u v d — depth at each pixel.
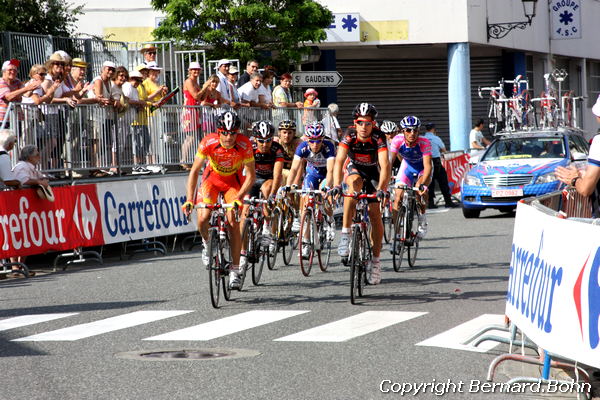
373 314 10.72
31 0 24.11
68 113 17.38
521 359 7.71
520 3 42.06
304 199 14.17
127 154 18.80
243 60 29.39
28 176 15.76
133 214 18.19
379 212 12.72
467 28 37.34
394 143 15.05
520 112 33.69
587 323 6.47
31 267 16.73
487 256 15.98
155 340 9.39
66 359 8.53
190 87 20.94
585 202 13.62
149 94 20.42
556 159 23.36
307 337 9.40
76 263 17.19
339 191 12.46
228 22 29.83
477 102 42.16
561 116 36.78
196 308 11.41
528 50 43.28
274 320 10.43
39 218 15.85
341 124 39.12
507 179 22.97
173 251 19.23
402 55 39.59
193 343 9.20
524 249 7.94
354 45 36.81
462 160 32.22
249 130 22.17
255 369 7.98
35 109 16.64
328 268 15.40
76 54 23.28
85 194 16.98
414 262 15.32
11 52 20.94
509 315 8.38
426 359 8.38
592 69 55.88
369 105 12.44
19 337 9.76
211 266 11.29
